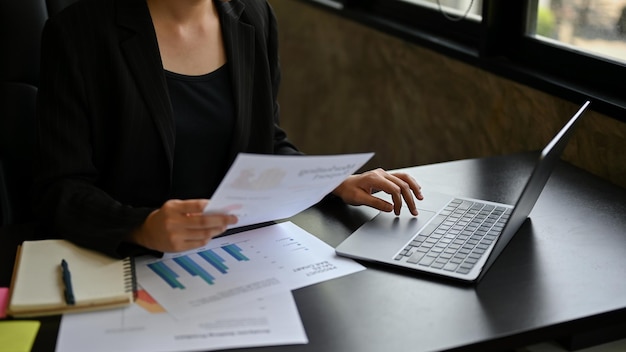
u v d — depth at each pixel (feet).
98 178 4.47
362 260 3.90
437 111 7.18
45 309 3.34
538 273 3.79
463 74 6.63
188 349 3.10
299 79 10.31
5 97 5.11
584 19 5.52
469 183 4.97
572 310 3.47
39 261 3.71
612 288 3.66
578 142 5.31
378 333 3.26
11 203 5.11
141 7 4.35
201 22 4.59
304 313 3.41
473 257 3.88
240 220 3.78
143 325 3.27
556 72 5.72
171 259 3.85
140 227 3.74
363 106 8.72
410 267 3.77
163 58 4.48
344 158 3.61
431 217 4.39
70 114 4.20
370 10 8.45
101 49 4.25
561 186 4.92
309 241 4.10
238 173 3.28
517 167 5.24
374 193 4.80
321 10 9.35
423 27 7.44
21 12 5.10
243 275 3.71
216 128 4.62
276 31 5.13
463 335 3.26
